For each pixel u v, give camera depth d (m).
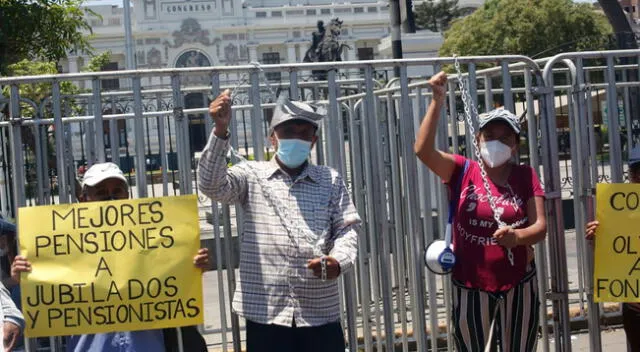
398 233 7.59
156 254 4.83
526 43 36.06
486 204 5.07
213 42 85.69
